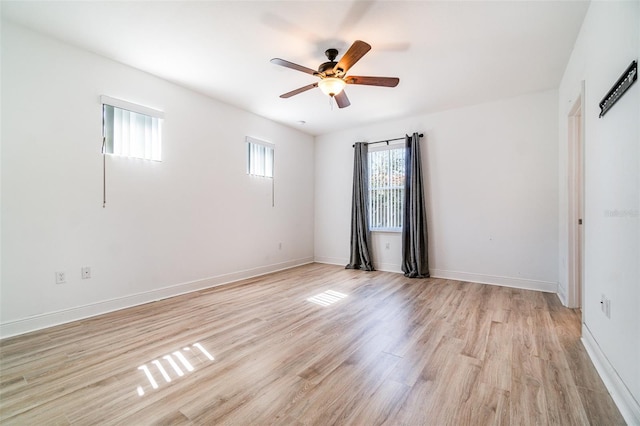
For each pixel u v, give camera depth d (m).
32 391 1.61
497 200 3.91
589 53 2.08
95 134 2.76
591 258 2.01
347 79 2.60
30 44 2.39
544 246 3.62
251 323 2.58
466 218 4.14
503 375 1.74
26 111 2.38
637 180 1.34
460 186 4.18
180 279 3.47
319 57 2.81
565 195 3.13
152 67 3.02
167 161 3.33
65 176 2.58
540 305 3.04
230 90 3.59
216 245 3.89
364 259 4.91
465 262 4.15
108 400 1.53
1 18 2.25
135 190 3.06
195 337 2.29
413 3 2.06
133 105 3.00
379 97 3.78
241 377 1.74
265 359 1.95
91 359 1.95
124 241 2.97
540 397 1.53
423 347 2.11
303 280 4.18
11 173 2.31
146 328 2.46
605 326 1.72
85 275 2.70
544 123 3.62
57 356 1.99
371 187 5.05
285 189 5.05
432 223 4.39
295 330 2.43
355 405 1.48
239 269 4.21
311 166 5.67
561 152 3.35
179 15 2.21
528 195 3.72
